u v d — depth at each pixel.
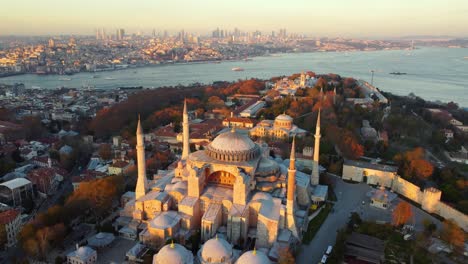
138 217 174.62
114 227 176.50
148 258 142.50
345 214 193.50
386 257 147.00
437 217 193.38
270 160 191.25
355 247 155.12
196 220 170.50
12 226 170.12
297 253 157.75
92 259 148.75
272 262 144.88
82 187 189.75
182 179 191.50
